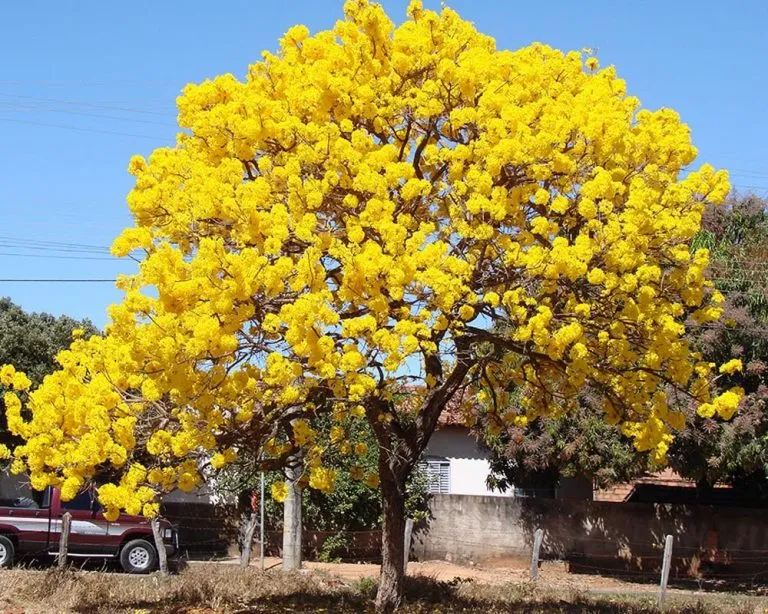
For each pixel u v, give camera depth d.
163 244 7.73
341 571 18.72
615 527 21.05
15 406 8.54
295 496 18.05
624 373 9.65
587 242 8.17
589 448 18.73
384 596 10.85
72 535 17.22
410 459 10.67
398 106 9.25
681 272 8.80
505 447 19.83
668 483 26.14
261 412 9.24
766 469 17.52
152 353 7.56
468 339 9.45
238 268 7.48
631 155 8.88
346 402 9.44
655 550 20.78
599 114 8.57
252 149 8.98
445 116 9.34
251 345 8.05
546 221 8.38
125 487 8.20
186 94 9.33
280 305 8.17
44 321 21.91
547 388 11.06
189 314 7.52
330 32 9.53
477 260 8.60
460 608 11.88
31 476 8.37
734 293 17.08
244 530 20.69
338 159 8.57
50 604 11.46
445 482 23.92
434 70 9.32
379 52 9.52
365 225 8.32
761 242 17.88
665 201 8.45
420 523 22.28
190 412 8.41
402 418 12.42
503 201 8.40
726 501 23.12
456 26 9.39
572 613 12.09
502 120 8.56
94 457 8.05
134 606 11.46
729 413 9.15
